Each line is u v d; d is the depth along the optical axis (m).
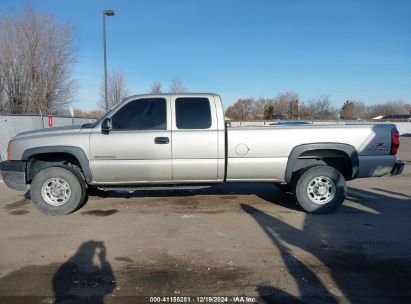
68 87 24.39
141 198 7.63
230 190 8.42
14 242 5.07
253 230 5.55
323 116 52.22
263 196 7.82
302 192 6.41
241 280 3.91
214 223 5.90
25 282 3.88
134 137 6.22
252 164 6.32
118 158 6.24
